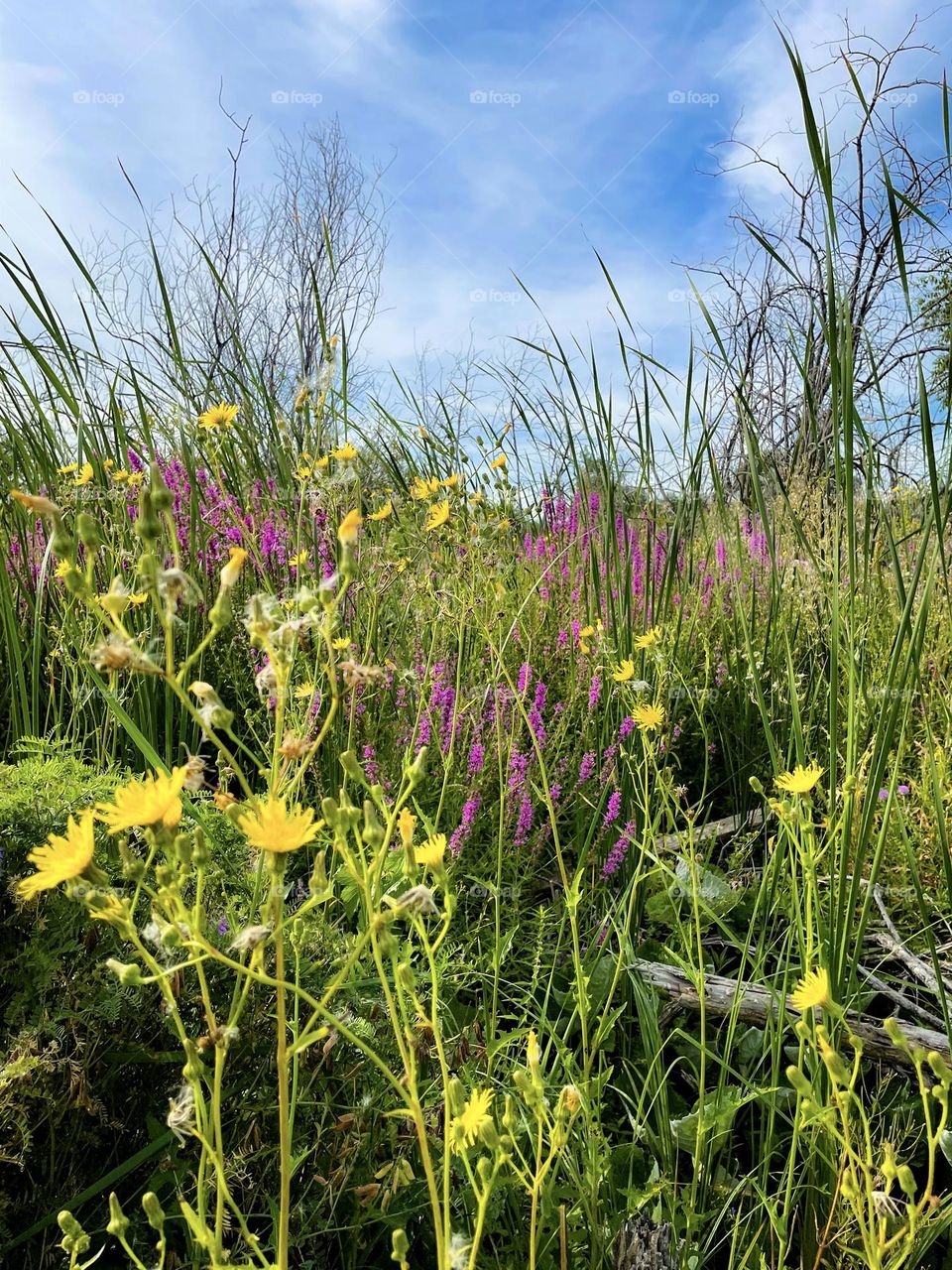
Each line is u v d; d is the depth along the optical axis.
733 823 2.36
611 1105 1.53
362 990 1.37
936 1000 1.67
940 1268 1.26
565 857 2.15
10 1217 1.10
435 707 2.09
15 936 1.22
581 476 2.64
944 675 2.44
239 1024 1.22
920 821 1.91
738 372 1.83
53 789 1.40
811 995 0.85
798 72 1.23
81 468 2.53
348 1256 1.16
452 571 2.18
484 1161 0.65
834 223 1.28
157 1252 1.09
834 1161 1.18
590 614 2.53
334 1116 1.21
